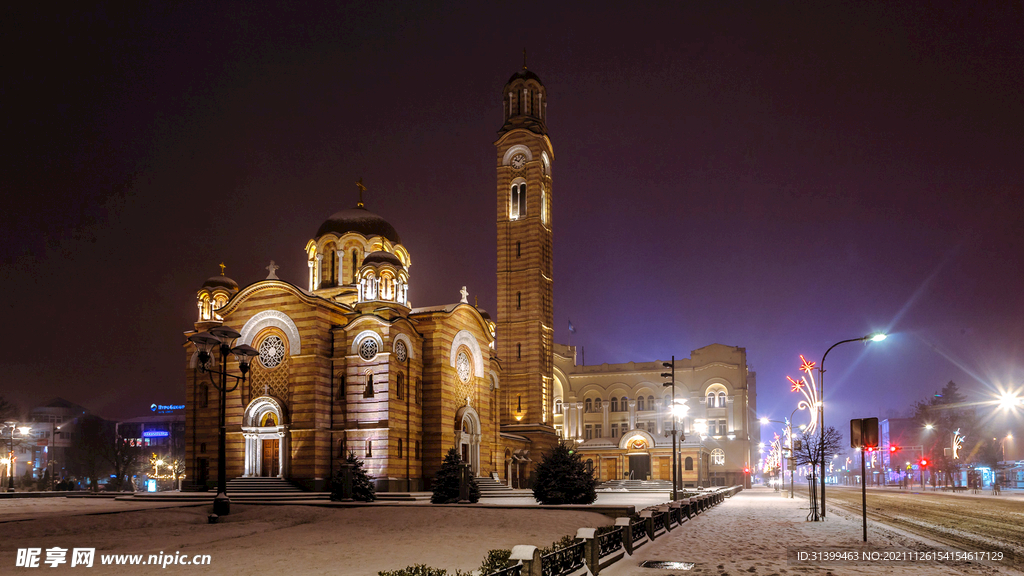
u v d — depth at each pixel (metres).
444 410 65.19
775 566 23.56
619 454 110.62
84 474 132.50
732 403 117.38
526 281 94.62
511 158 98.56
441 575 17.45
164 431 165.00
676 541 31.34
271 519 41.16
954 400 141.38
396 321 61.56
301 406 60.09
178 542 31.05
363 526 38.03
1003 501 70.44
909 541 31.08
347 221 75.00
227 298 69.25
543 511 42.69
